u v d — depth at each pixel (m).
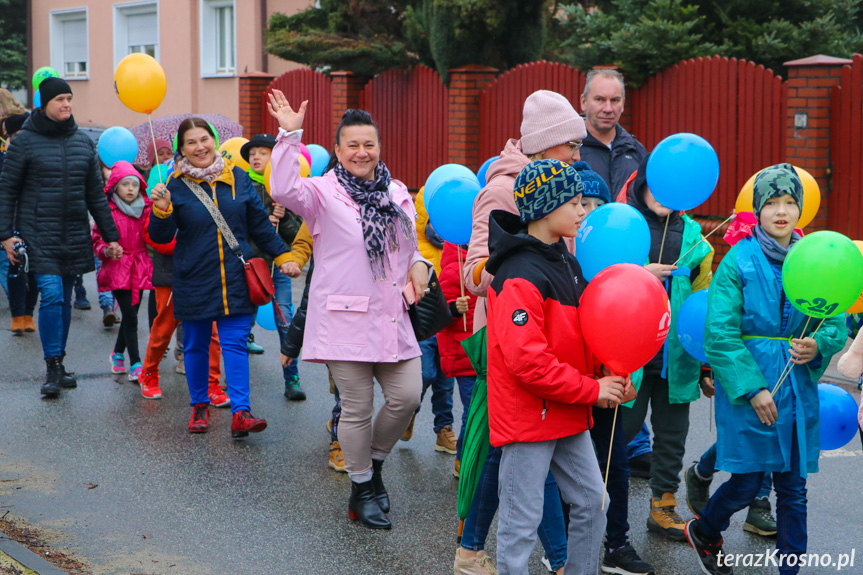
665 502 4.68
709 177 4.30
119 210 7.51
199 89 23.25
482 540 3.95
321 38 15.46
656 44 11.55
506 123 13.03
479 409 3.88
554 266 3.44
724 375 3.85
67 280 7.17
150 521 4.75
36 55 29.34
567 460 3.57
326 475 5.49
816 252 3.62
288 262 5.99
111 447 5.91
